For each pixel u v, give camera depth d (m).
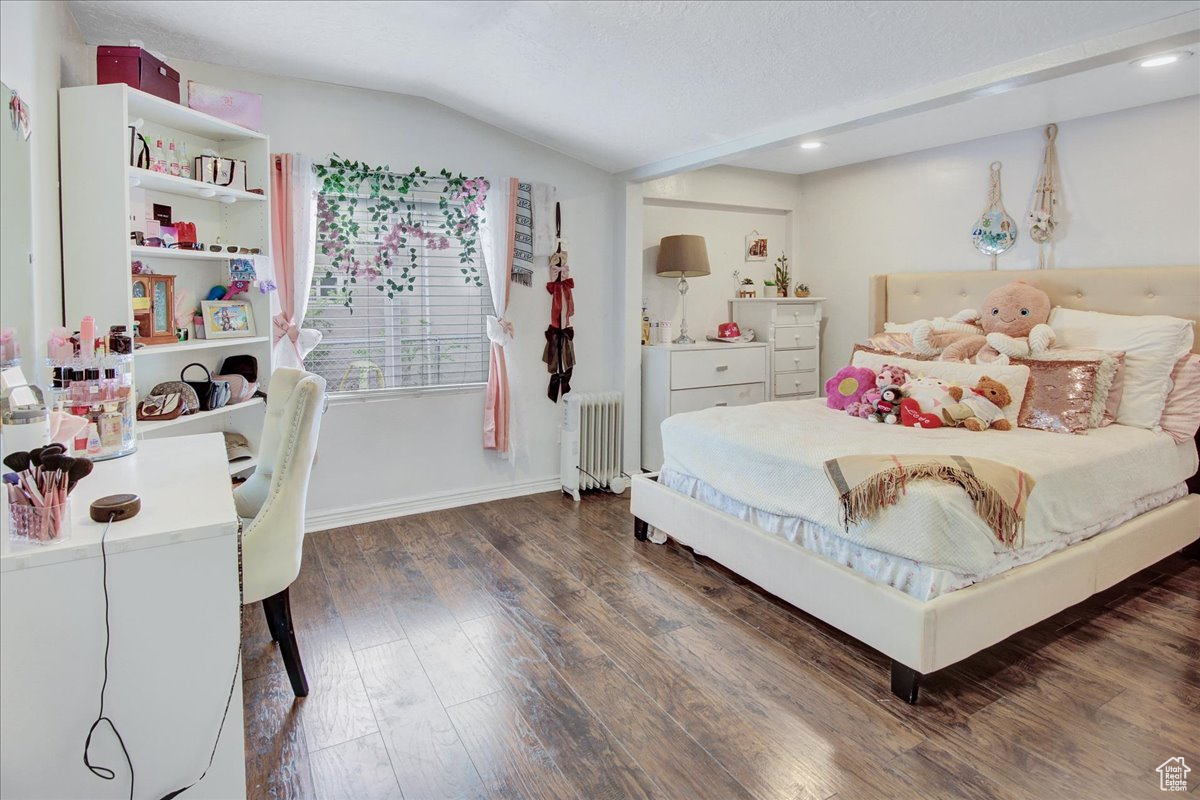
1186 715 1.98
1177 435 2.90
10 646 1.18
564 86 3.08
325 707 2.04
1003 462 2.32
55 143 2.22
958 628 2.00
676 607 2.71
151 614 1.27
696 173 4.70
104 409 1.85
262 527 1.90
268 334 3.06
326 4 2.42
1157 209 3.28
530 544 3.40
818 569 2.33
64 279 2.30
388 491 3.78
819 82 2.65
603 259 4.38
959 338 3.55
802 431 2.87
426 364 3.81
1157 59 2.60
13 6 1.84
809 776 1.74
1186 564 3.11
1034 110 3.39
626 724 1.96
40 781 1.23
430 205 3.71
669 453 3.25
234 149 2.96
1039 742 1.86
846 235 4.86
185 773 1.33
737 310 5.03
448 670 2.24
